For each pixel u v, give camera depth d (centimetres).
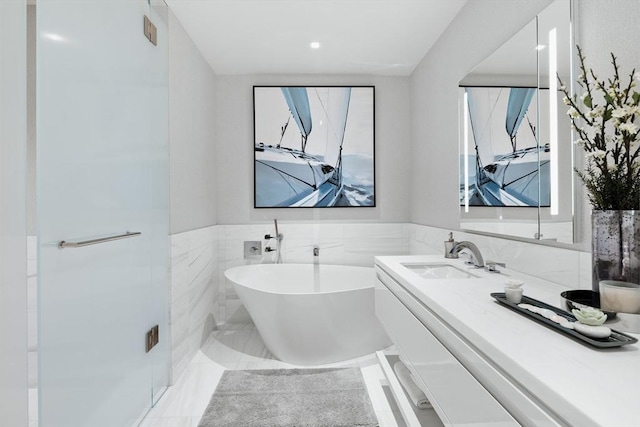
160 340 224
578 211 141
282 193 368
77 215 144
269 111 366
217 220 366
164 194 230
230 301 364
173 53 249
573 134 142
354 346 275
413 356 158
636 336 92
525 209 172
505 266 193
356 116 370
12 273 104
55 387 131
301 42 299
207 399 221
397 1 241
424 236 325
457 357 112
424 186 327
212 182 348
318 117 369
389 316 204
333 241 372
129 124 186
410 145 371
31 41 136
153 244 214
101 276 160
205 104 328
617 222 101
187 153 275
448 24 271
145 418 201
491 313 113
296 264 363
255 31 279
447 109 273
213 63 339
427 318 139
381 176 374
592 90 134
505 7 194
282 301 261
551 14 154
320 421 196
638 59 115
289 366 268
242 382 241
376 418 199
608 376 70
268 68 354
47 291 127
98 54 159
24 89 109
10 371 103
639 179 102
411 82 367
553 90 153
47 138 127
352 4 245
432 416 169
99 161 159
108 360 165
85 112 149
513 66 182
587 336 88
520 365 76
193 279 284
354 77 372
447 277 202
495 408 88
